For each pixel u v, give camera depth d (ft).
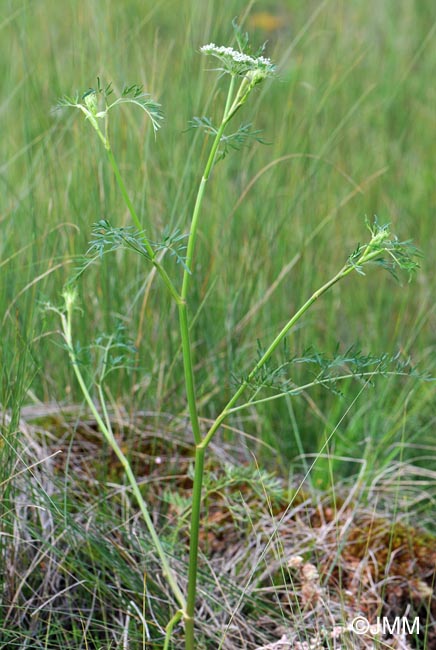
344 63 11.88
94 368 7.68
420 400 8.12
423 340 9.20
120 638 5.71
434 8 14.03
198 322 8.13
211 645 5.82
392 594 6.42
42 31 11.49
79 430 7.50
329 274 9.48
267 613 6.07
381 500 7.38
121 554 6.15
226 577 6.30
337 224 9.99
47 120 8.89
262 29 14.14
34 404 7.65
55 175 8.05
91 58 9.96
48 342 7.68
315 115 9.52
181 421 7.79
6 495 5.97
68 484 6.70
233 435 7.97
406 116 11.81
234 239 8.86
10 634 5.61
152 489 7.01
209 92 8.80
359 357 4.83
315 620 5.92
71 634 5.87
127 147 8.65
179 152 8.73
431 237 10.16
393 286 9.82
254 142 9.22
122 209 8.14
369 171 10.81
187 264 4.66
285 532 6.78
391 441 8.07
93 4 9.61
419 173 11.05
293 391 4.75
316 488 7.52
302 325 8.59
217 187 8.77
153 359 7.77
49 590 6.06
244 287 8.46
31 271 7.51
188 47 8.78
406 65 12.89
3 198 8.52
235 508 6.41
